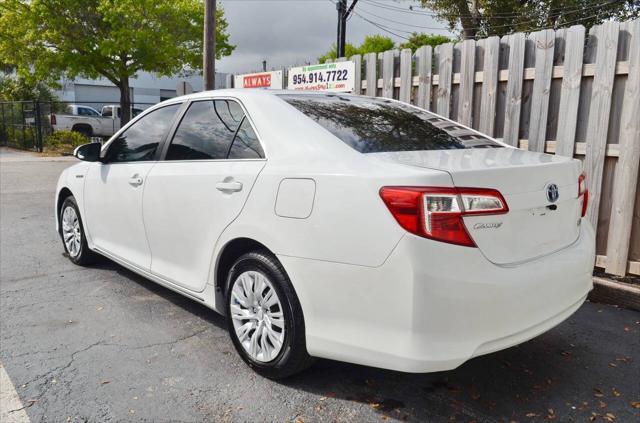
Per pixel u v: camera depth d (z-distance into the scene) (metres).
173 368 3.17
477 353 2.38
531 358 3.39
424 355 2.33
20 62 20.75
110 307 4.14
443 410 2.77
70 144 21.69
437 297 2.30
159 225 3.76
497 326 2.41
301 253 2.68
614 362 3.34
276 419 2.67
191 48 22.11
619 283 4.45
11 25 19.77
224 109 3.50
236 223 3.05
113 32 19.56
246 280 3.07
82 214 4.88
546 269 2.60
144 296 4.39
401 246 2.33
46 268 5.14
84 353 3.35
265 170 2.96
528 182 2.60
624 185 4.52
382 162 2.56
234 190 3.10
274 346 2.93
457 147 3.10
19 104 21.61
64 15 19.81
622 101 4.52
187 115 3.80
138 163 4.09
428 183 2.33
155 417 2.67
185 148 3.68
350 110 3.35
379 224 2.40
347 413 2.73
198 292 3.46
